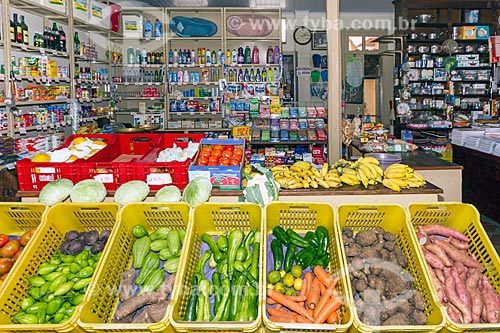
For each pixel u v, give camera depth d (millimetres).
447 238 2391
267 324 1836
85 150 3443
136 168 2863
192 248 2270
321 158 6379
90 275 2162
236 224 2457
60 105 5297
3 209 2480
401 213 2355
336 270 2146
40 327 1856
